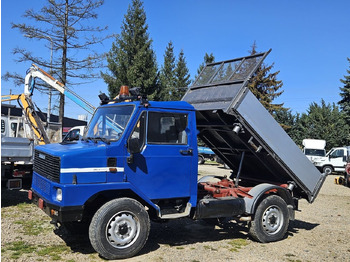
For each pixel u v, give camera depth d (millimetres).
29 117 12320
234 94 6383
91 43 18188
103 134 6004
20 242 5855
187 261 5387
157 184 5742
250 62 6555
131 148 5348
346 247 6586
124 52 24812
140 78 23734
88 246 5883
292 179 7273
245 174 8430
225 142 7629
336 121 39688
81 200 5062
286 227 6984
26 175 9609
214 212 6332
